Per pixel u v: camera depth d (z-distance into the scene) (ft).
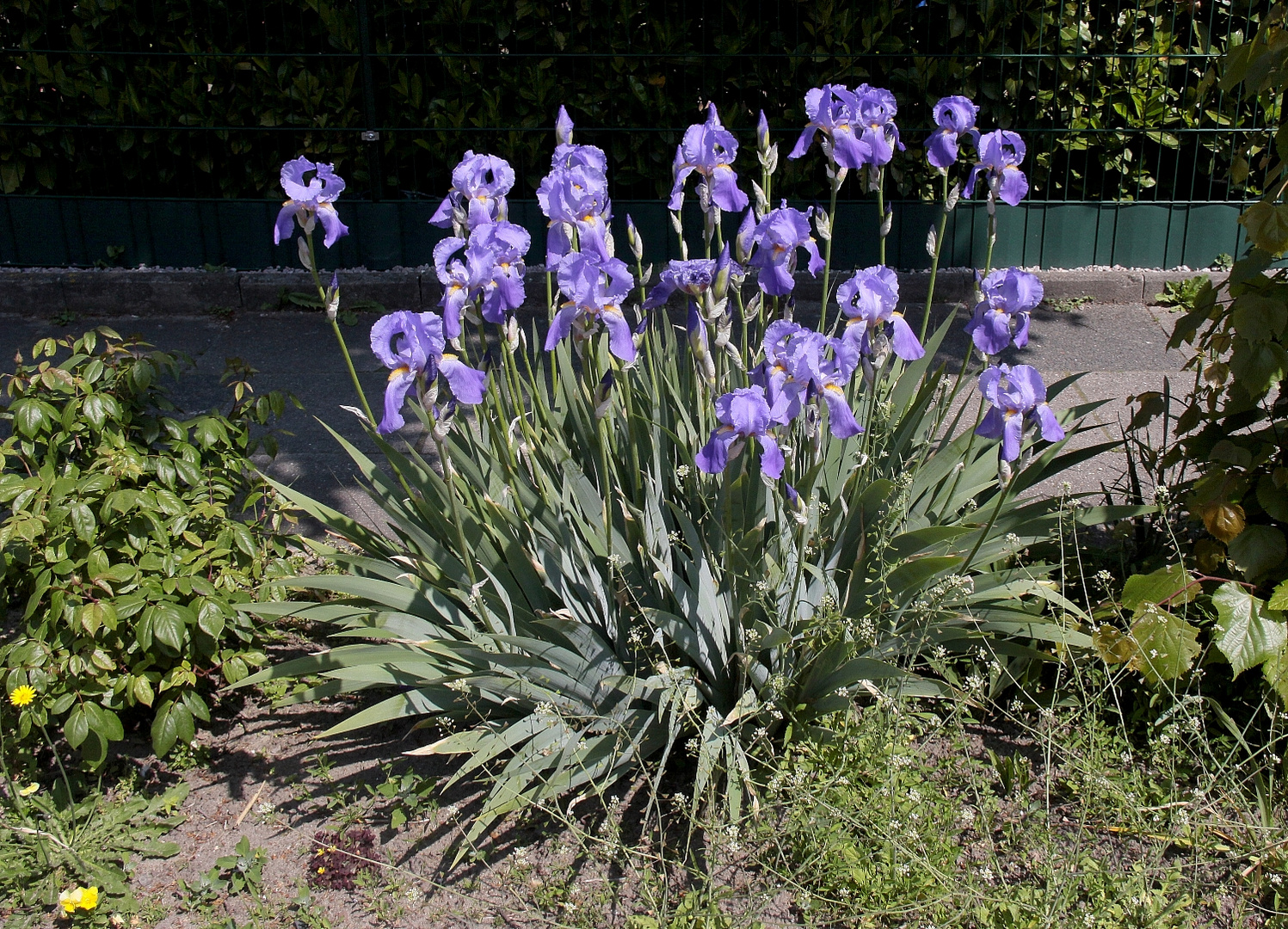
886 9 24.79
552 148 26.37
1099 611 11.02
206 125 25.72
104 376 12.54
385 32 25.36
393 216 26.00
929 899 8.71
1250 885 9.18
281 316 25.11
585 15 25.23
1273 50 10.77
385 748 11.48
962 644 11.38
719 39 25.09
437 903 9.49
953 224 26.21
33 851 9.77
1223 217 25.91
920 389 13.37
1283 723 10.43
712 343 11.50
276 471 17.94
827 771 9.92
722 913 8.82
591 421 12.03
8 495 10.77
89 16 25.11
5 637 12.89
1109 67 25.48
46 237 26.30
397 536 14.83
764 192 11.64
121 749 11.48
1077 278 25.53
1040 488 16.39
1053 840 9.57
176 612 10.36
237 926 9.37
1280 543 10.75
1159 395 12.85
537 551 11.00
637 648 10.76
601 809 10.40
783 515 10.90
